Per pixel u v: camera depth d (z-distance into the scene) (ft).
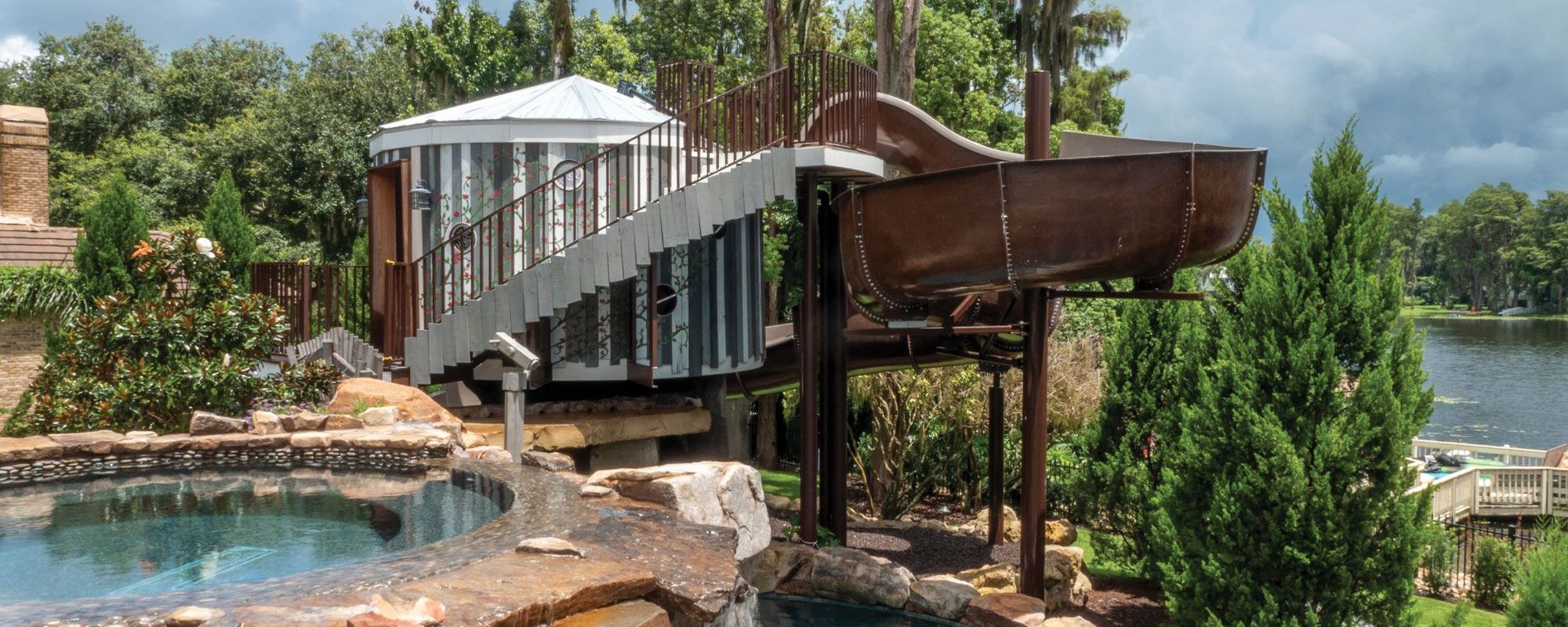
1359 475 32.78
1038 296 37.63
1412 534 31.86
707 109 40.06
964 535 50.26
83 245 55.98
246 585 15.83
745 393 56.59
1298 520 32.30
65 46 155.74
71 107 145.07
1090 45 138.31
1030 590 37.96
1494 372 228.22
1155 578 42.16
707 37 114.11
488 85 122.11
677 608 17.72
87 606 14.26
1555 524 34.60
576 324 44.96
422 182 46.09
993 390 48.26
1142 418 46.24
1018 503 63.00
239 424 32.40
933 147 45.47
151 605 14.40
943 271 35.70
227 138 117.29
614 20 129.08
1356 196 33.45
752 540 28.48
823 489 47.19
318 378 38.81
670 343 47.47
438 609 14.26
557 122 44.47
